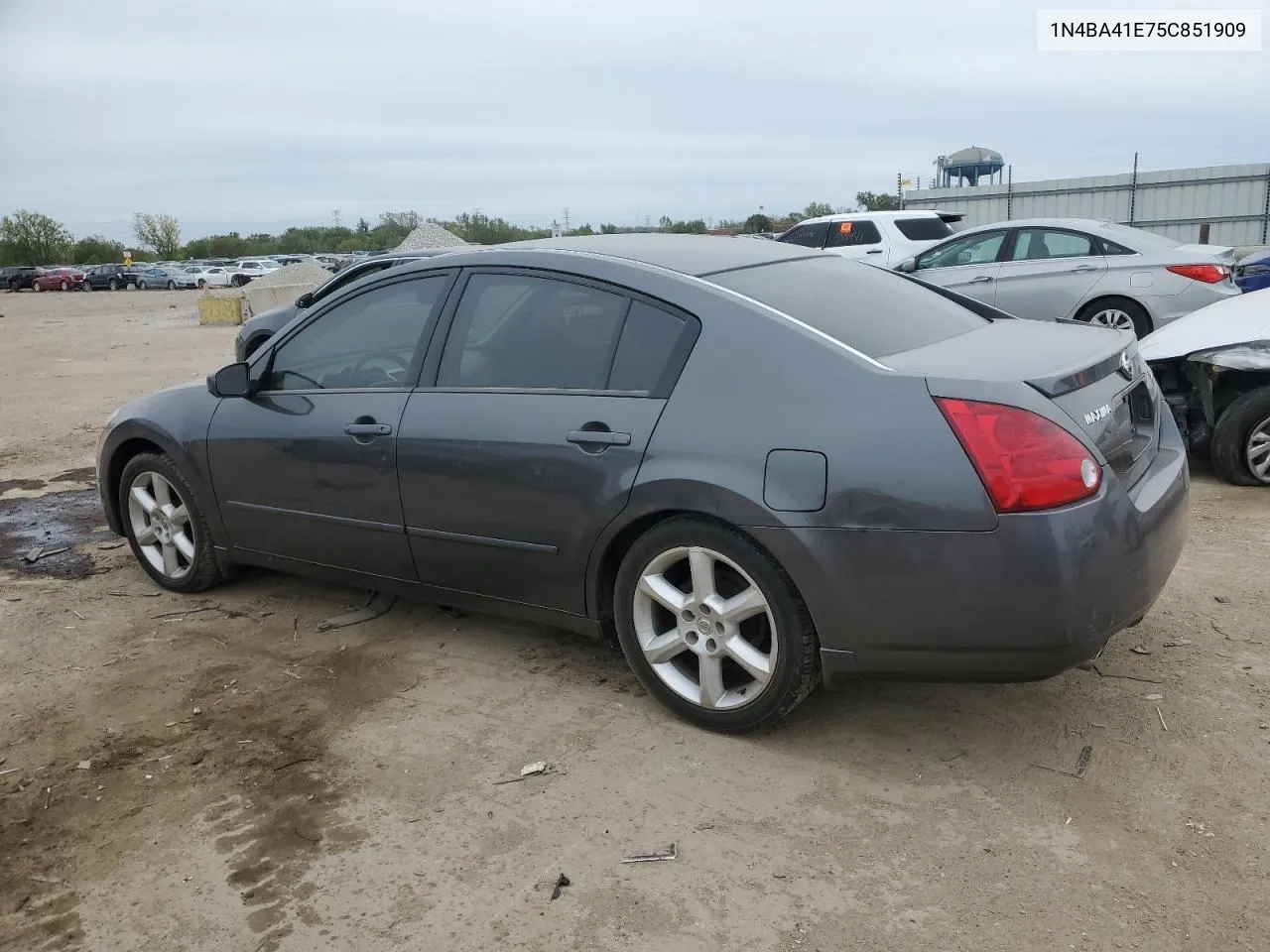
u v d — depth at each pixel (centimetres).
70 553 562
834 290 359
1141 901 247
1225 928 237
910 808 290
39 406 1153
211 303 2533
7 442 918
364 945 245
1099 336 347
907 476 280
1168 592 434
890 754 319
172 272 5741
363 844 285
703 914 250
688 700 336
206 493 459
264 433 429
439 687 379
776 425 300
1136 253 959
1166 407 373
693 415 315
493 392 365
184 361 1597
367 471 395
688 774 313
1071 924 241
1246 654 372
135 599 486
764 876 264
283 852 283
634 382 333
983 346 331
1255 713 330
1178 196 2703
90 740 349
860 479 286
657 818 291
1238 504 561
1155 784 295
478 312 378
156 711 369
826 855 271
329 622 445
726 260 365
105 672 403
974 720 337
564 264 361
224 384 437
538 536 353
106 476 505
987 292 1030
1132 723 329
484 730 346
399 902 260
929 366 299
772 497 297
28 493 714
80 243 10238
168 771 328
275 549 445
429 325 389
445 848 281
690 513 320
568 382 348
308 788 314
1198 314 637
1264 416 579
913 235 1471
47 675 402
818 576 294
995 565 274
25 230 9700
